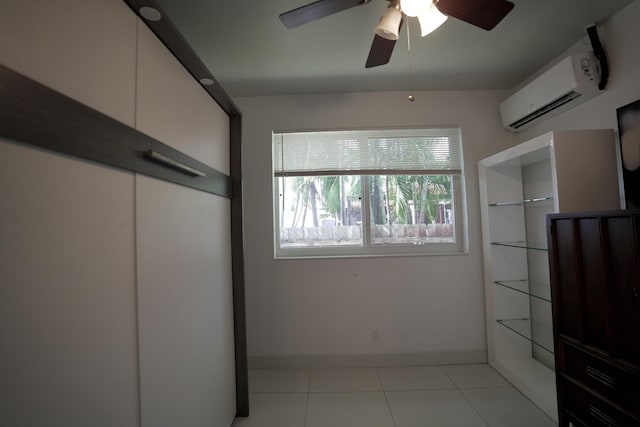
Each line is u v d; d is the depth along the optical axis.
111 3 0.85
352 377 2.28
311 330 2.47
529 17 1.65
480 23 1.19
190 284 1.30
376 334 2.47
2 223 0.55
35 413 0.60
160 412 1.03
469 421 1.73
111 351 0.81
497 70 2.24
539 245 2.24
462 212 2.62
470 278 2.49
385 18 1.20
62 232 0.67
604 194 1.58
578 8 1.58
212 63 2.06
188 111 1.33
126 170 0.90
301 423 1.75
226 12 1.55
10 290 0.56
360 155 2.59
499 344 2.36
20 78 0.58
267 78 2.28
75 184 0.71
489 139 2.55
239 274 1.86
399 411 1.84
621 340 1.11
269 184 2.54
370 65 1.54
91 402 0.73
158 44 1.09
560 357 1.39
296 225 2.66
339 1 1.12
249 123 2.58
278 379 2.27
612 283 1.14
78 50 0.72
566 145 1.58
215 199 1.63
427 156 2.60
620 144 1.56
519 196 2.40
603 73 1.68
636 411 1.06
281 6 1.51
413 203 2.65
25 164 0.59
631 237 1.07
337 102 2.57
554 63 2.10
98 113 0.78
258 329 2.48
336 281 2.49
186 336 1.25
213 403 1.50
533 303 2.35
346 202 2.65
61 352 0.66
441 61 2.10
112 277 0.82
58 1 0.67
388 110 2.56
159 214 1.07
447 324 2.47
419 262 2.50
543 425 1.68
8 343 0.55
